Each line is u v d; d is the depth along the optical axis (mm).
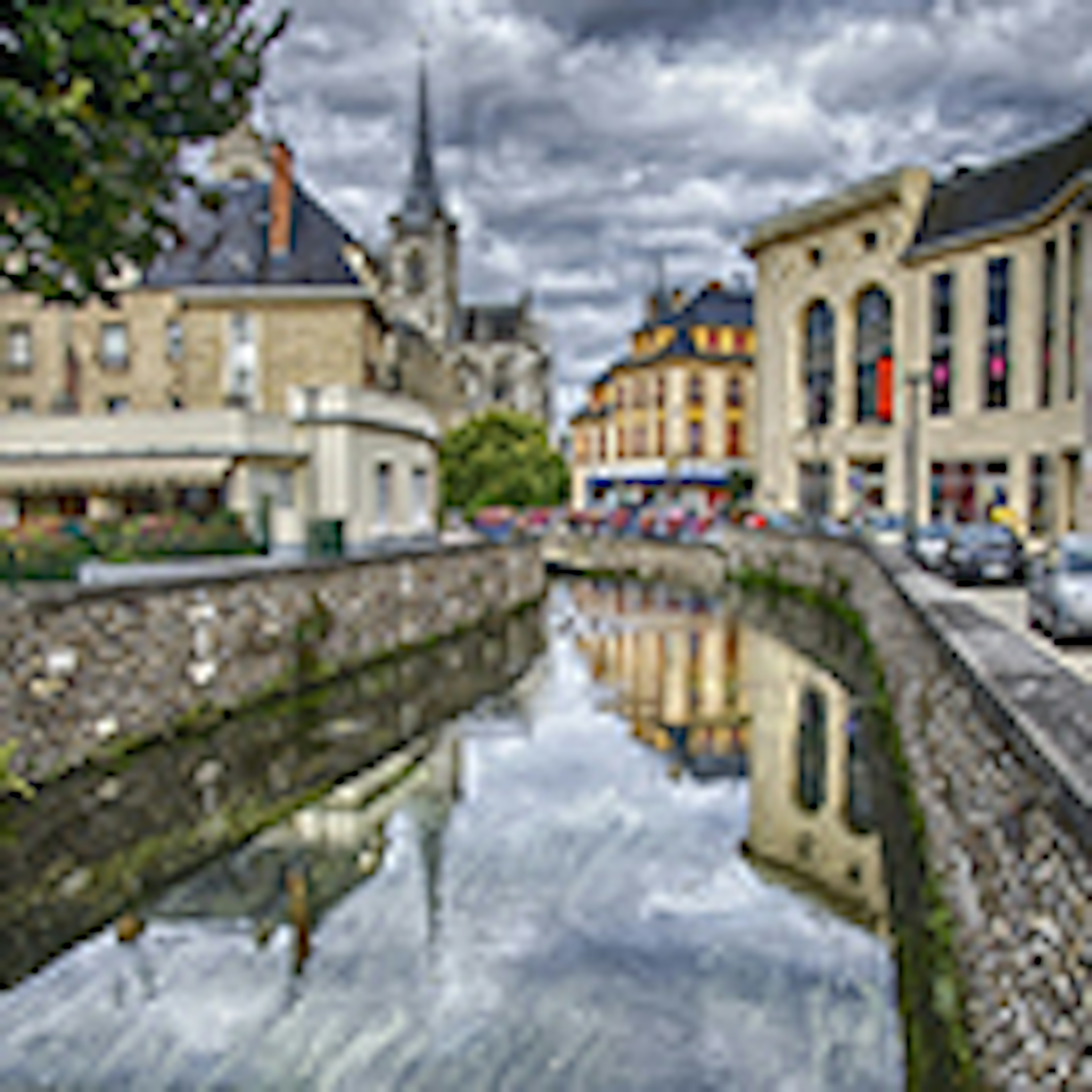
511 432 70500
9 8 8039
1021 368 33781
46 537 16172
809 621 27594
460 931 8469
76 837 10477
